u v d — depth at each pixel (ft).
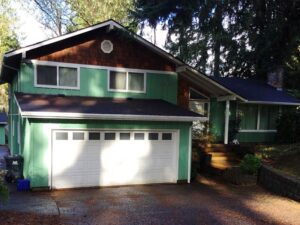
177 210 29.60
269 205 31.63
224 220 26.94
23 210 27.99
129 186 39.88
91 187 38.68
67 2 94.48
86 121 38.04
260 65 47.96
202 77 48.32
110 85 46.93
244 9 37.42
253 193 36.63
